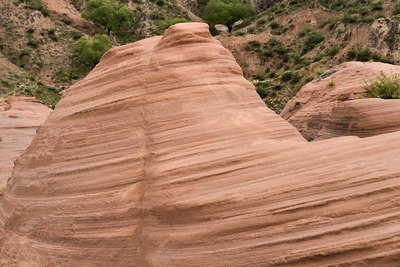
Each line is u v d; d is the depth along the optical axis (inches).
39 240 368.5
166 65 386.0
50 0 2987.2
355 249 235.3
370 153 280.7
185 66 386.0
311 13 2640.3
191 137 342.6
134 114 375.6
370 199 251.4
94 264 323.6
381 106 553.0
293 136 362.6
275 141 326.0
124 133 371.2
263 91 1689.2
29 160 439.5
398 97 753.6
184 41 398.0
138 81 390.9
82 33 2790.4
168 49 398.6
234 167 305.3
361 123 557.3
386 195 250.4
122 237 318.3
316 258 241.8
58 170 390.3
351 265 234.1
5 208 440.1
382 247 231.1
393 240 230.4
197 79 378.3
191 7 3644.2
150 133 354.9
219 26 3405.5
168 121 357.4
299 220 258.5
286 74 1747.0
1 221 432.8
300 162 291.6
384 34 1798.7
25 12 2706.7
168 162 329.4
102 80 425.7
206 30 410.9
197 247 278.1
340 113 596.4
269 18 2832.2
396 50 1760.6
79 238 339.6
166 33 408.2
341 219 250.8
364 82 831.1
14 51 2527.1
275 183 280.8
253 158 306.8
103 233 329.7
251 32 2770.7
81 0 3233.3
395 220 240.4
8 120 1246.9
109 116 389.4
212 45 405.7
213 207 283.4
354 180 263.4
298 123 894.4
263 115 372.8
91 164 371.2
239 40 2647.6
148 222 310.5
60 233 353.4
